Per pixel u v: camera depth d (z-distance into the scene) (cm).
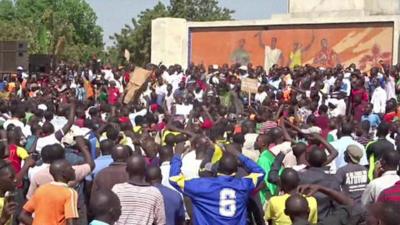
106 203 656
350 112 2342
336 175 991
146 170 893
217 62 3653
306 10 3609
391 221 536
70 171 812
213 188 831
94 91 2853
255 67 3419
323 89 2541
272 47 3488
